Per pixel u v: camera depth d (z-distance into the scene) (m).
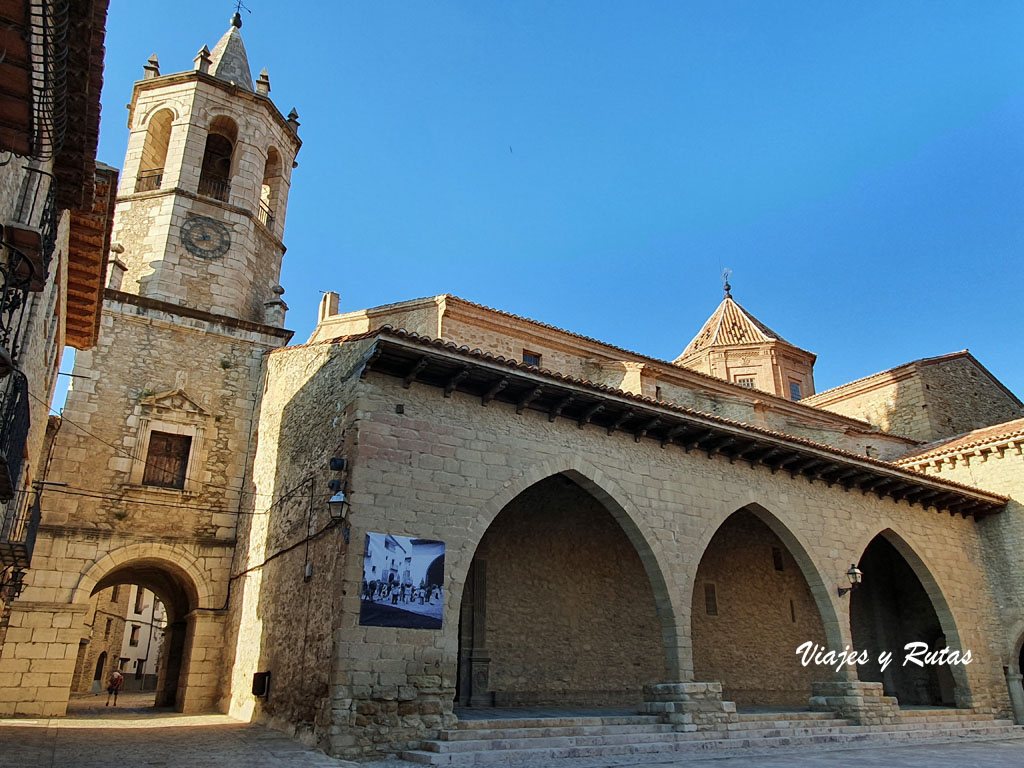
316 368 16.31
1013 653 21.83
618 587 19.94
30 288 7.94
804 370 32.56
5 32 5.92
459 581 13.14
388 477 12.98
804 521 18.83
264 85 25.70
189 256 21.95
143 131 23.62
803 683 22.03
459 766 10.66
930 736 17.11
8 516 13.81
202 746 11.79
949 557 21.94
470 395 14.54
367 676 11.71
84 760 10.17
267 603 16.03
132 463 19.12
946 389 31.16
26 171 9.48
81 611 17.52
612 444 16.20
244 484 20.12
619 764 11.45
